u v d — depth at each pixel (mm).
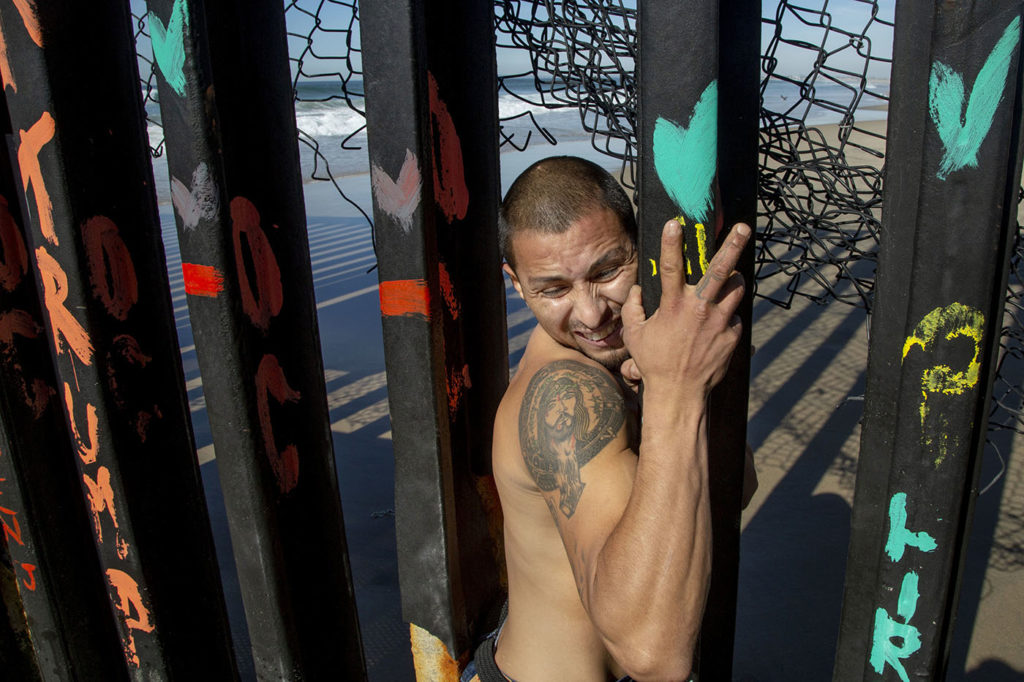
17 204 1479
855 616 1216
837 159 1347
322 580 1578
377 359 6082
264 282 1333
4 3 1196
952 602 1164
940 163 932
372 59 1188
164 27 1131
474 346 1608
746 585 3104
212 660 1693
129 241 1384
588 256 1242
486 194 1502
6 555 1705
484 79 1418
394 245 1278
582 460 1148
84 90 1275
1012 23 849
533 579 1460
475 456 1673
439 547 1461
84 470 1462
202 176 1182
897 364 1081
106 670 1773
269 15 1238
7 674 1767
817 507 3654
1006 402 4113
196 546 1604
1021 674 2529
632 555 1024
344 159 17469
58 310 1352
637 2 982
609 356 1336
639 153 1042
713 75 955
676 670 1038
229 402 1308
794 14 1283
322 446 1494
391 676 2709
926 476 1055
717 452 1270
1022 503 3469
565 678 1470
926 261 974
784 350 5629
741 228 938
